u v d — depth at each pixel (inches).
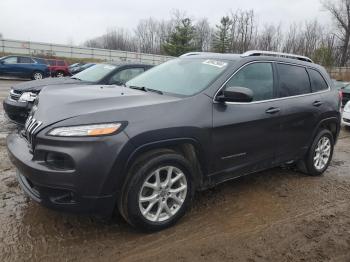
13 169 198.2
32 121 135.8
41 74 904.3
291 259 128.7
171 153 138.3
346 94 608.1
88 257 122.7
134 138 126.1
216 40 2148.1
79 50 1817.2
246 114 161.6
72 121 123.1
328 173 227.1
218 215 157.5
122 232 138.8
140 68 324.5
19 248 125.5
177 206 144.4
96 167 121.0
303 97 197.2
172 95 153.9
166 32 2812.5
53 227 139.7
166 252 128.2
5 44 1625.2
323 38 2011.6
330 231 149.9
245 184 196.1
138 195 130.6
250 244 136.5
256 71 174.6
